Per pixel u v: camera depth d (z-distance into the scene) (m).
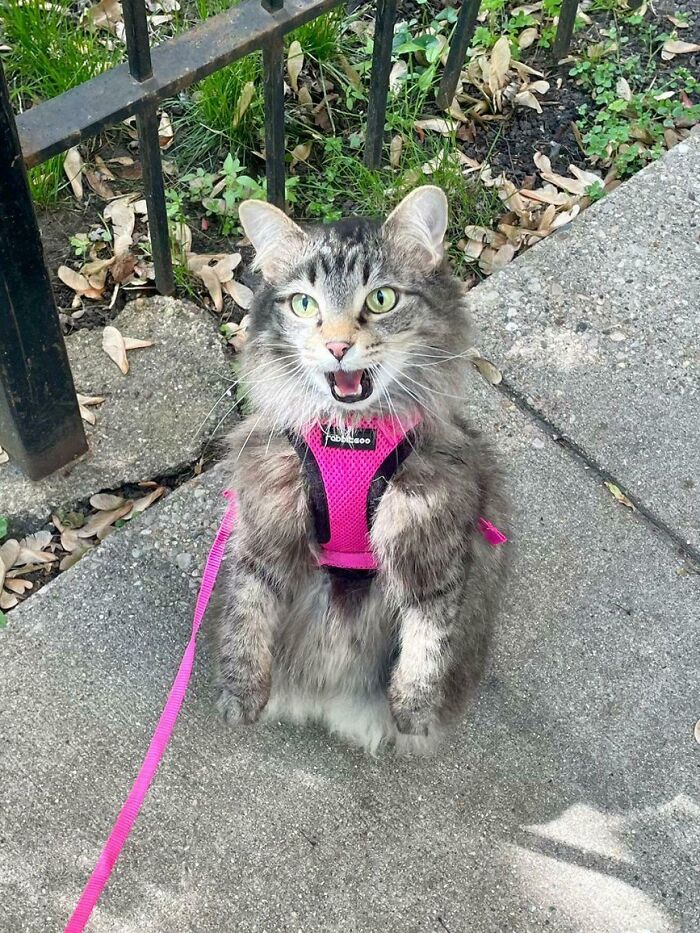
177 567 0.74
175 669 0.70
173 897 0.62
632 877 0.64
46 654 0.70
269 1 0.77
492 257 0.93
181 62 0.74
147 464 0.79
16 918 0.61
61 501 0.77
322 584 0.63
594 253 0.91
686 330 0.88
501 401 0.83
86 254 0.90
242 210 0.57
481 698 0.70
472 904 0.62
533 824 0.65
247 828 0.64
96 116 0.70
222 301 0.89
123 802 0.65
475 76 1.05
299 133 1.00
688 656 0.72
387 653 0.65
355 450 0.56
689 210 0.95
